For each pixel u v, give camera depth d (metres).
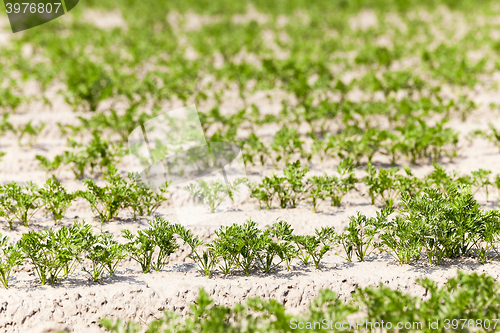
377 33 17.34
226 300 5.00
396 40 16.59
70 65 12.70
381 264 5.52
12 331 4.61
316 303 4.07
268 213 6.74
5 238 5.12
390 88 11.05
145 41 15.80
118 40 16.23
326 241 5.39
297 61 13.00
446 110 10.19
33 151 9.07
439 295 4.15
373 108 9.69
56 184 6.18
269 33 18.89
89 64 11.77
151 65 14.48
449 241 5.27
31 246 4.92
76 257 5.05
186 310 4.89
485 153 8.90
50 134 10.10
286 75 11.94
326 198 7.39
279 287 5.08
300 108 9.89
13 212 6.24
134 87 11.12
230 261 5.34
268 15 21.28
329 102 10.31
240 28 18.20
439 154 8.62
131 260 5.65
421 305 4.12
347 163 6.98
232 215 6.62
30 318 4.68
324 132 10.26
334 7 22.16
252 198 7.23
